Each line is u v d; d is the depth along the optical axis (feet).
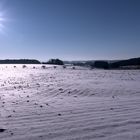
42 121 19.21
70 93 38.91
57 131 16.30
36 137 15.12
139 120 18.81
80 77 81.87
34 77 81.87
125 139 14.26
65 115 21.29
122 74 102.47
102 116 20.59
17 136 15.40
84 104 27.25
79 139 14.55
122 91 40.52
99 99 31.53
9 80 68.49
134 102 28.17
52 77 81.87
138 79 71.15
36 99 32.12
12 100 31.12
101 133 15.62
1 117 20.84
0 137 15.28
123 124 17.71
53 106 26.16
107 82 59.26
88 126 17.39
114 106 25.50
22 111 23.39
